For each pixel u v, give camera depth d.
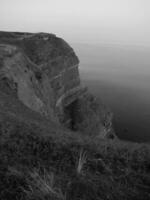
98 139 13.58
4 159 6.91
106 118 67.19
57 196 5.26
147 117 93.38
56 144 8.89
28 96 29.56
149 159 8.93
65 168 7.03
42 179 5.90
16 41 54.56
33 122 13.95
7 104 18.62
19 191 5.44
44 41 60.44
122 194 6.09
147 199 6.02
